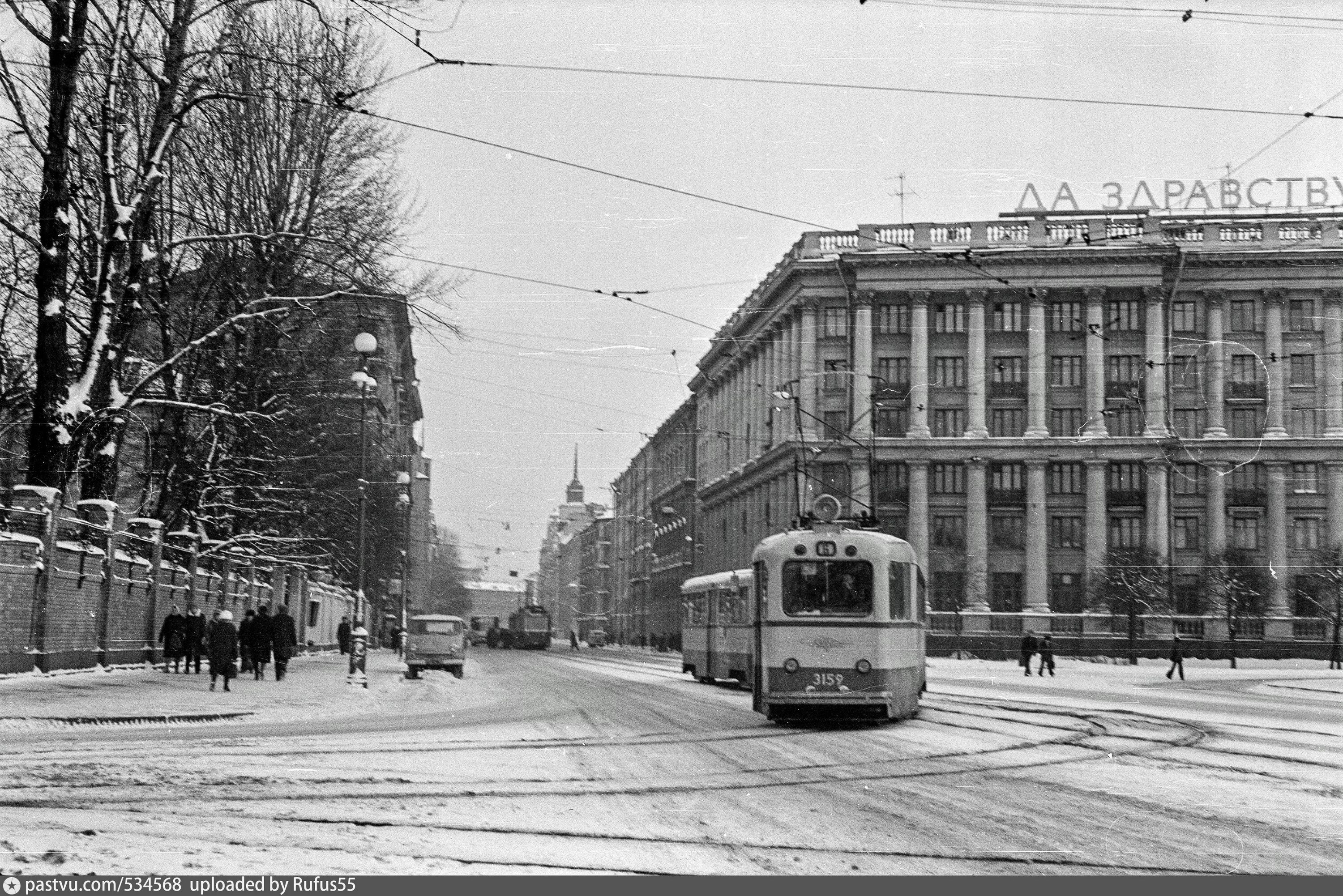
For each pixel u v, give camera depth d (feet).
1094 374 226.99
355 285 95.91
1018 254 226.17
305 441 128.67
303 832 28.76
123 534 97.25
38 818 29.84
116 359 88.99
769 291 253.03
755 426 265.75
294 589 172.24
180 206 108.58
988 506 230.48
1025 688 115.44
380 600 258.16
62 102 83.10
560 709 80.28
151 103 98.99
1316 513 221.46
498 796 36.19
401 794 35.86
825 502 68.18
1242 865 26.78
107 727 59.88
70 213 85.61
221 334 91.91
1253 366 224.74
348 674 113.50
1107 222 225.35
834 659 63.26
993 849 28.40
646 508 418.51
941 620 226.17
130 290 88.89
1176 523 224.12
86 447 92.63
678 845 28.68
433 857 26.30
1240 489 223.10
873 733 60.23
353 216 105.50
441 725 64.95
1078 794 37.81
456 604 416.26
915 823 32.12
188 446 115.85
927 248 229.45
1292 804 35.47
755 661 67.62
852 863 26.68
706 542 310.86
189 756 45.27
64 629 85.15
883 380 229.66
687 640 129.70
